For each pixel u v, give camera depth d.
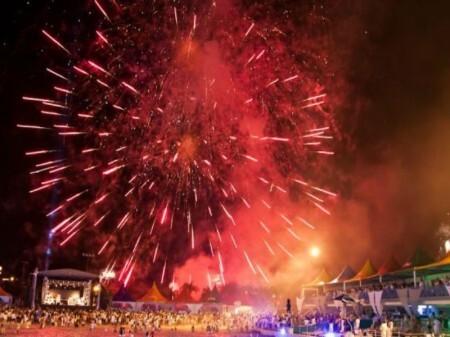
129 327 57.59
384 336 31.47
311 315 47.44
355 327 36.81
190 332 55.16
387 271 45.41
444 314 34.44
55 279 75.81
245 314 69.88
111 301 77.06
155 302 75.25
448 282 34.03
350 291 48.03
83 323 60.66
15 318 57.53
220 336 48.66
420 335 32.03
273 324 49.78
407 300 37.91
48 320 59.47
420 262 42.56
